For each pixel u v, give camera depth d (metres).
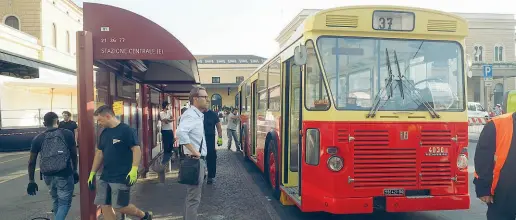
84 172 5.25
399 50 5.35
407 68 5.33
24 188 8.77
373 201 5.04
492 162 3.49
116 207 4.79
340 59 5.24
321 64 5.20
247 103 12.55
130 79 8.09
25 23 25.52
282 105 6.68
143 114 9.62
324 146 5.05
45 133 5.37
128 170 4.82
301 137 5.59
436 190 5.09
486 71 16.02
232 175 10.16
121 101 7.27
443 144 5.15
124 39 5.62
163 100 14.34
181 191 8.02
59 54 28.69
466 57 5.49
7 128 16.62
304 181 5.35
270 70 7.90
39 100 20.56
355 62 5.26
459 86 5.40
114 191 4.76
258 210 6.69
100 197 4.83
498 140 3.46
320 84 5.22
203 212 6.57
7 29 21.08
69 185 5.38
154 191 8.03
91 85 5.39
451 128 5.20
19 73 15.82
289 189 6.48
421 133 5.10
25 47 23.41
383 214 6.42
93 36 5.58
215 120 8.82
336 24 5.26
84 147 5.25
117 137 4.79
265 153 8.39
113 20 5.62
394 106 5.20
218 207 6.89
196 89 5.25
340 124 4.99
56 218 5.22
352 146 4.98
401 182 5.03
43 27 26.02
